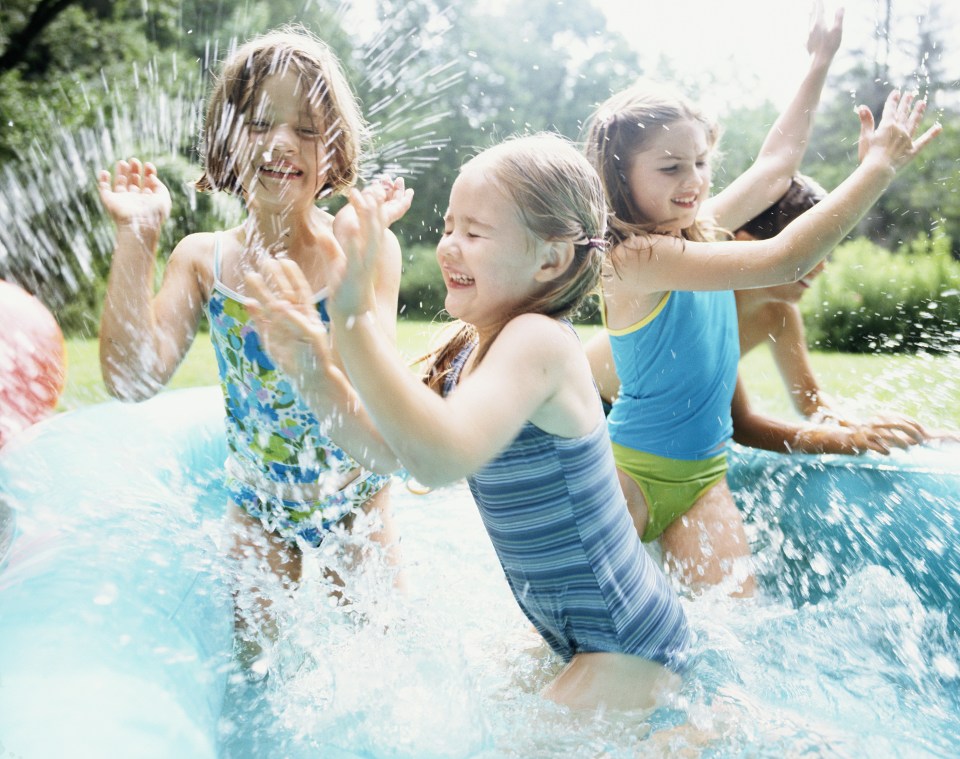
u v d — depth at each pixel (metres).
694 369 1.95
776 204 2.31
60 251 5.09
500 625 1.69
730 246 1.89
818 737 1.37
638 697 1.45
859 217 1.90
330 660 1.49
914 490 1.98
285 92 1.62
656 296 1.95
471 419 1.24
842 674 1.58
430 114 8.64
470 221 1.42
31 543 1.46
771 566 1.98
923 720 1.45
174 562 1.56
